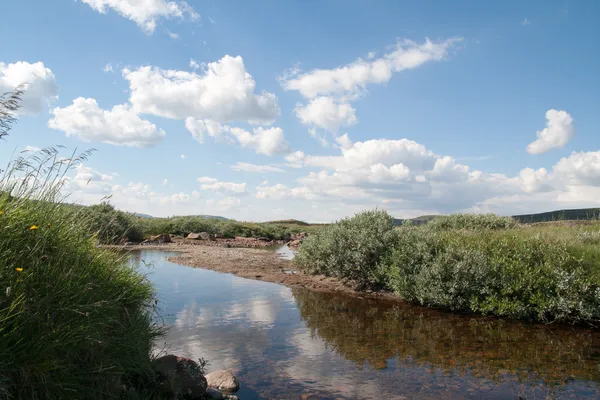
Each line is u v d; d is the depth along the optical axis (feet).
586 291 28.89
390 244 41.96
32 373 10.01
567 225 58.13
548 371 19.17
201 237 114.42
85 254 15.03
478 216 63.87
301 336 24.79
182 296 36.29
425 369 19.34
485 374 18.74
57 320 11.34
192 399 15.43
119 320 14.71
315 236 53.31
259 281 45.83
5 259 11.18
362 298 37.60
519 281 31.30
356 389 16.98
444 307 33.53
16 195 13.37
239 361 20.18
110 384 12.19
